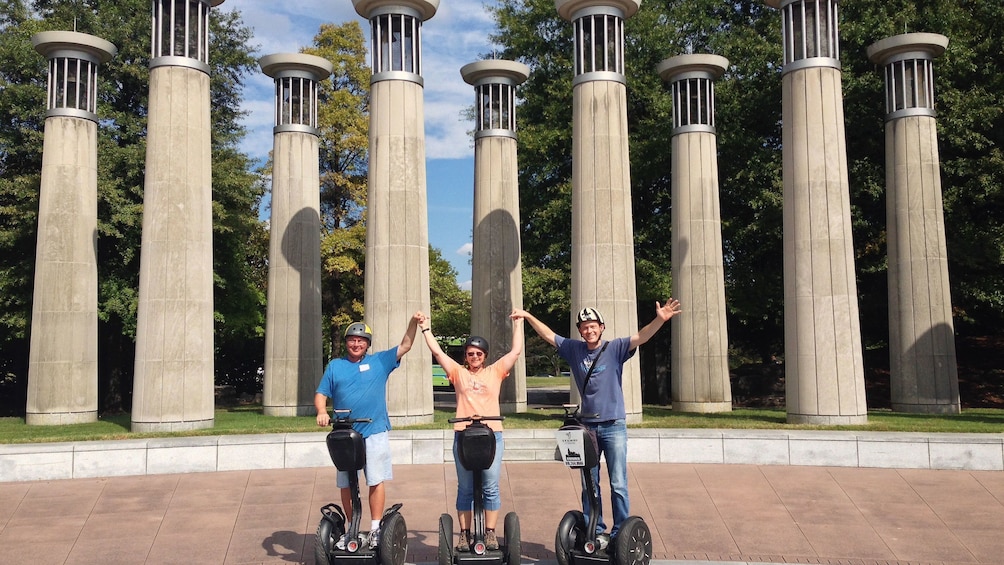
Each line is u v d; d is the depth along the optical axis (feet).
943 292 58.39
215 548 26.61
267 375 60.54
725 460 39.32
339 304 105.70
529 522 29.40
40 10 82.28
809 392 45.55
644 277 83.20
